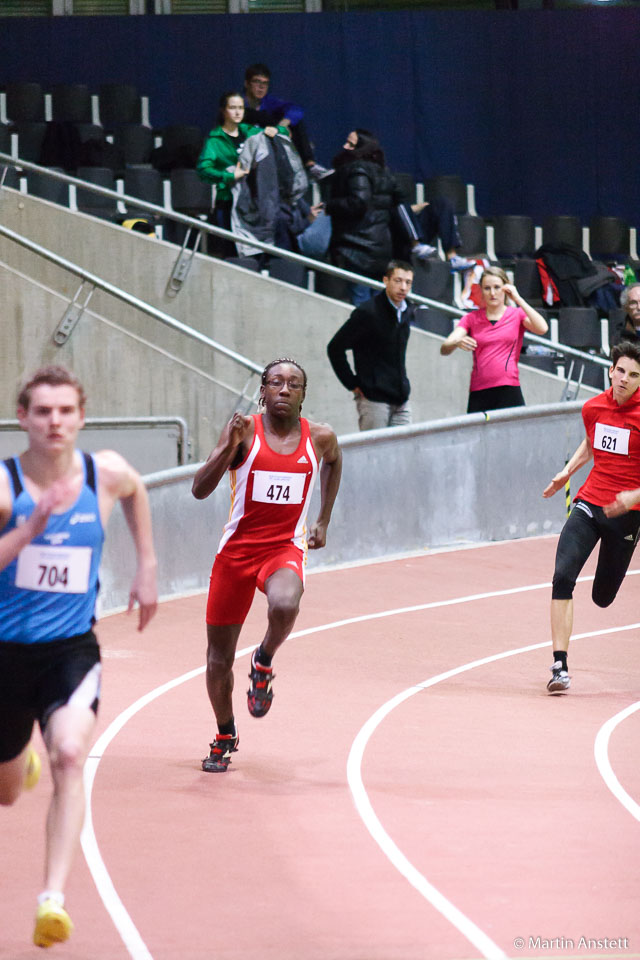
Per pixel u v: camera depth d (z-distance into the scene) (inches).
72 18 1840.6
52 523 397.4
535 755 643.5
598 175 1895.9
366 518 1194.0
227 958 388.8
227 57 1846.7
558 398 1444.4
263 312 1422.2
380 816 542.3
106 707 724.7
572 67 1879.9
